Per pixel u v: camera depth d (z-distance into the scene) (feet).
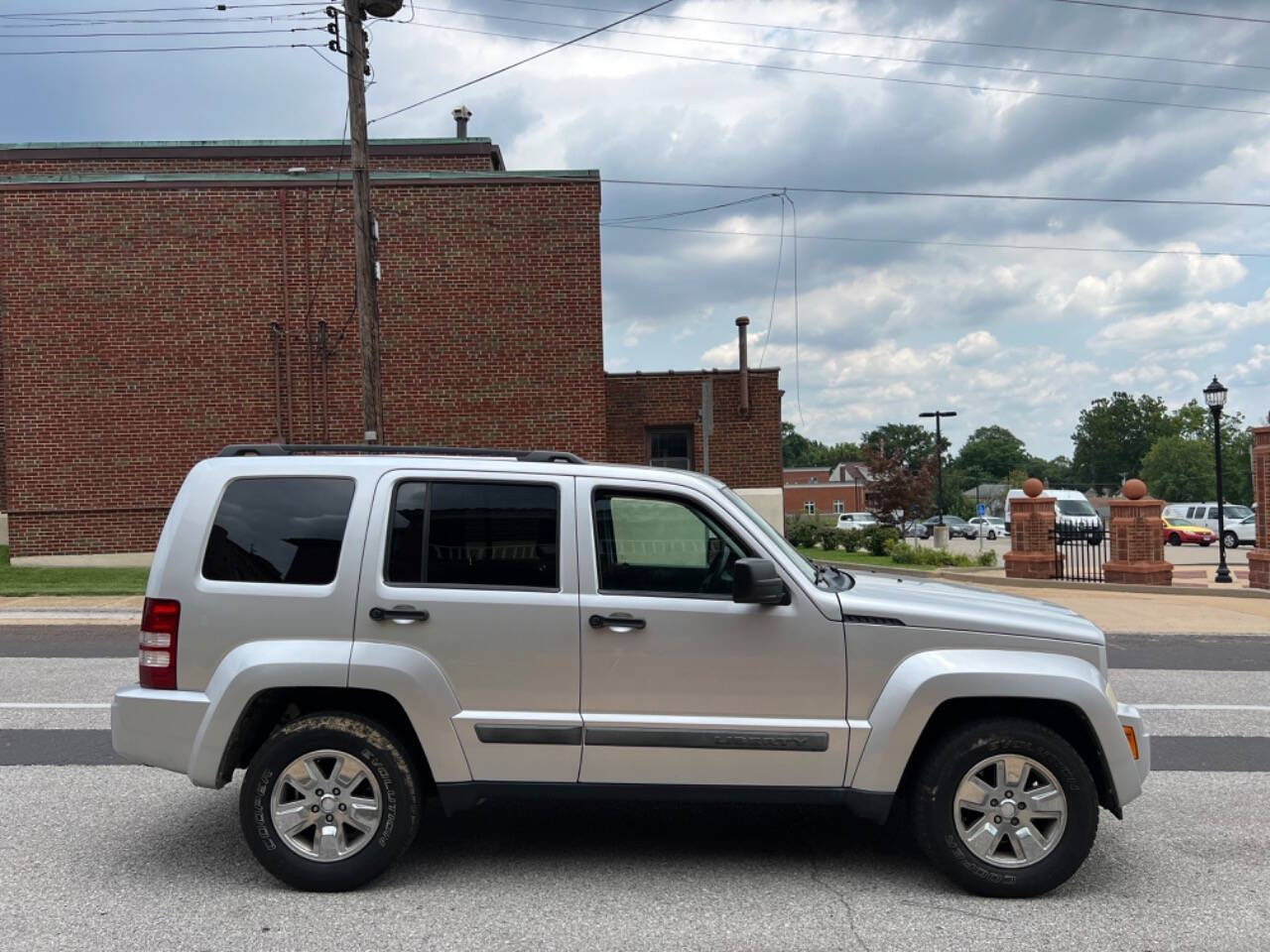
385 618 15.02
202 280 63.10
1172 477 334.85
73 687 29.71
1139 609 52.01
